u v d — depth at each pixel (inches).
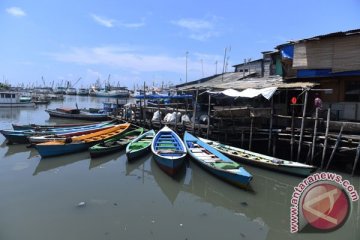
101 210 442.0
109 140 810.8
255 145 740.7
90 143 793.6
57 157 729.0
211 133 797.2
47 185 541.6
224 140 769.6
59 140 775.7
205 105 1043.3
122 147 788.0
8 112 1856.5
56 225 396.2
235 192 526.6
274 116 690.8
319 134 625.9
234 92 773.9
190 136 800.9
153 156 684.1
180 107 1205.1
